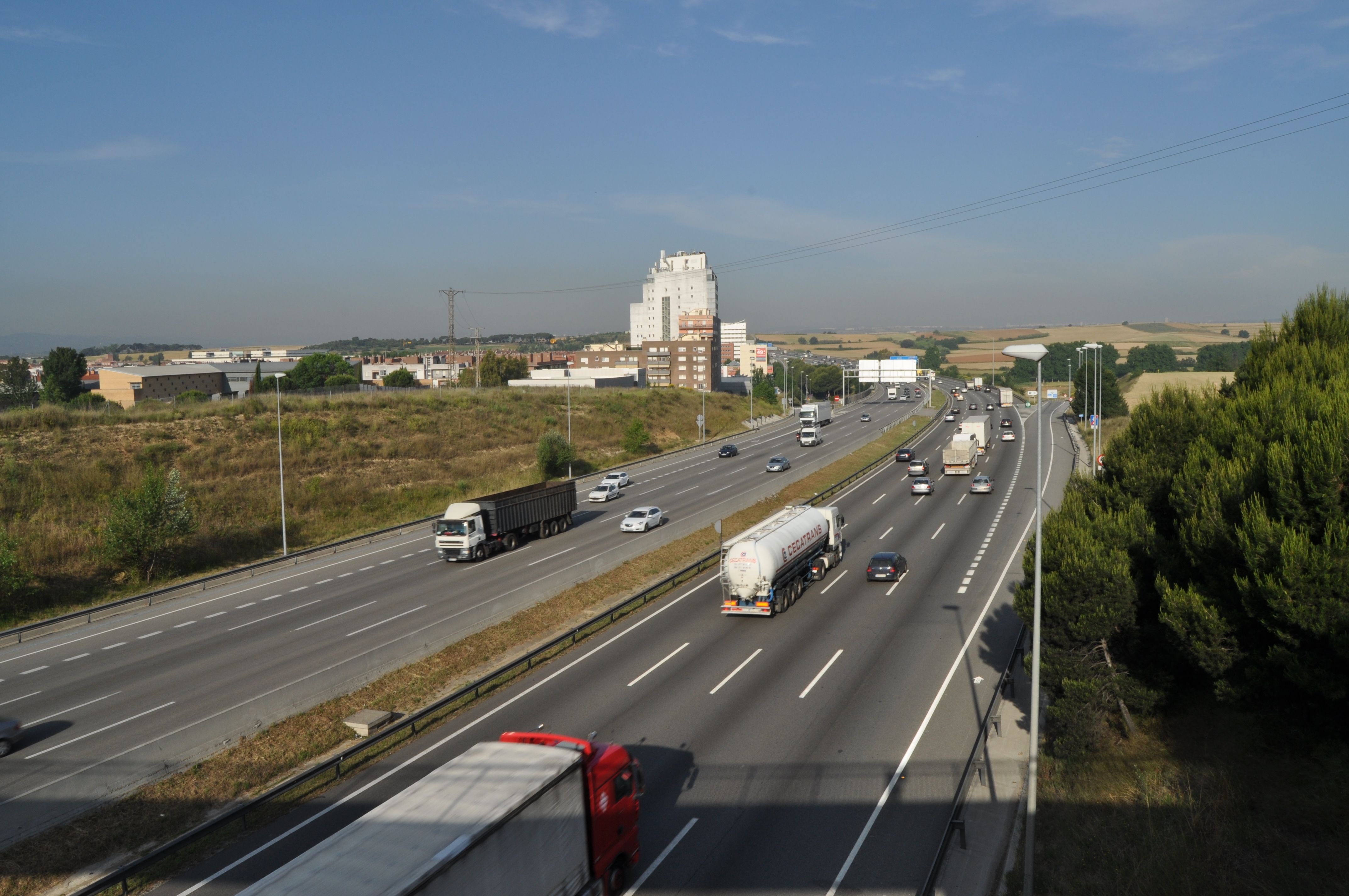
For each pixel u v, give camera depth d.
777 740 23.75
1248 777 19.31
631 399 117.75
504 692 28.00
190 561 48.06
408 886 11.14
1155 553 23.25
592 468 84.75
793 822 19.33
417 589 41.53
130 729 25.33
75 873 18.80
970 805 20.05
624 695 27.31
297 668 30.23
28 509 49.31
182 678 29.67
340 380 142.75
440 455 77.56
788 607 37.31
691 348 181.75
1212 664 19.94
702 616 36.25
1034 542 26.08
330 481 64.25
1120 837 18.12
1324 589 16.56
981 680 28.11
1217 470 21.62
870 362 140.88
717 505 56.62
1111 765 21.53
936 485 70.62
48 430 60.59
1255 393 25.34
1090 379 112.56
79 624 37.44
